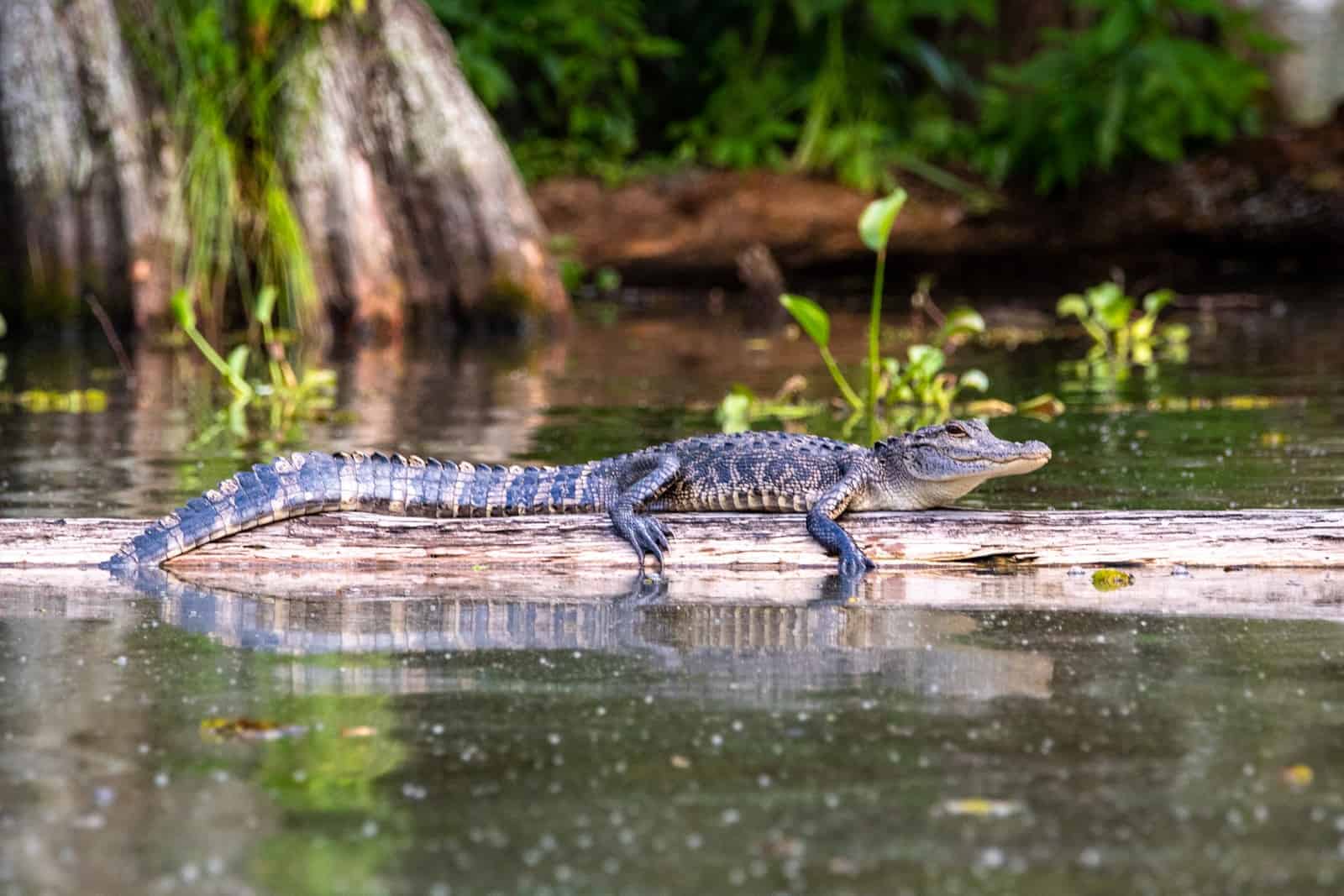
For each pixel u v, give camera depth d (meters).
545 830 5.20
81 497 11.34
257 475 9.59
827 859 4.95
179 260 23.02
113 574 9.26
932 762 5.79
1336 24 44.22
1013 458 9.34
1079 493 11.13
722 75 34.03
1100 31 29.69
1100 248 30.08
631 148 32.34
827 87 32.03
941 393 15.92
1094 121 30.05
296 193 23.25
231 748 5.98
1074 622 7.91
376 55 23.59
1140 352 20.28
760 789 5.53
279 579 9.15
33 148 22.73
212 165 22.95
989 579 9.02
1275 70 40.84
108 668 7.13
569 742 6.03
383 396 17.30
